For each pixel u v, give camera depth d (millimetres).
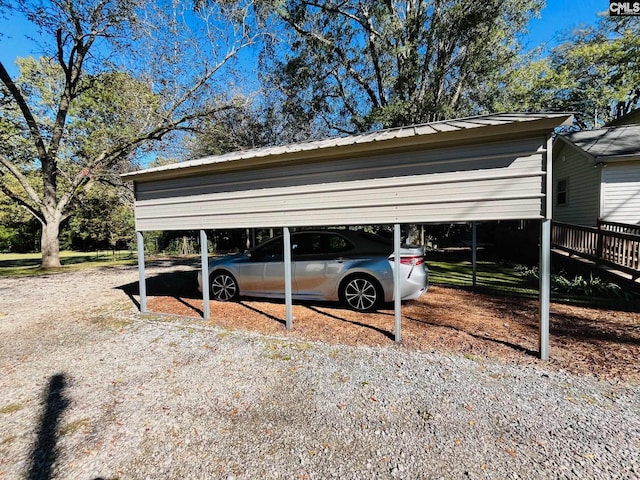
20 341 4434
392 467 1997
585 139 11117
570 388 2820
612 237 7059
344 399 2758
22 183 13469
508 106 13336
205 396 2873
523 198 3285
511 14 11992
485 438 2225
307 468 2014
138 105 13266
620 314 4922
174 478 1962
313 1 13531
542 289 3355
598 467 1940
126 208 18453
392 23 12484
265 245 6066
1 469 2066
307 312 5363
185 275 10203
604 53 18812
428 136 3391
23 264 16656
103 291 7922
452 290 6895
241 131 15156
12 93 12328
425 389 2873
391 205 3844
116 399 2867
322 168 4203
